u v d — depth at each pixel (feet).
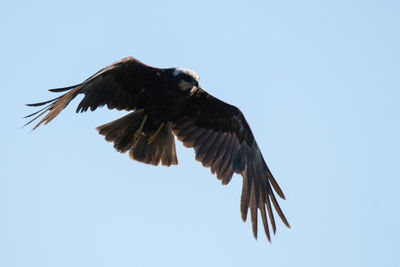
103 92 43.93
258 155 47.60
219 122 48.67
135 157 46.55
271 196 46.78
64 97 39.78
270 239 46.32
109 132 45.47
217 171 48.39
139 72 44.21
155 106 45.88
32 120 38.75
